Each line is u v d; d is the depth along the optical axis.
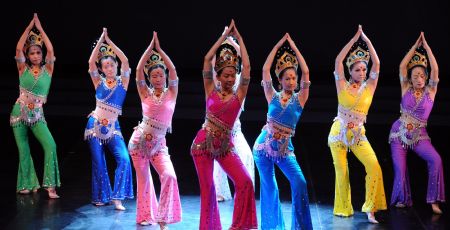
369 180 6.71
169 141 9.67
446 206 7.25
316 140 9.80
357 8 11.98
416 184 8.05
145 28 12.13
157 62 6.32
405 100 7.02
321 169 8.52
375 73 6.59
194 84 11.15
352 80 6.66
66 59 12.15
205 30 12.15
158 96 6.35
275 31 12.09
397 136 7.11
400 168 7.11
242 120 10.72
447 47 11.86
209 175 5.95
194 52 12.20
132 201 7.34
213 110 5.90
